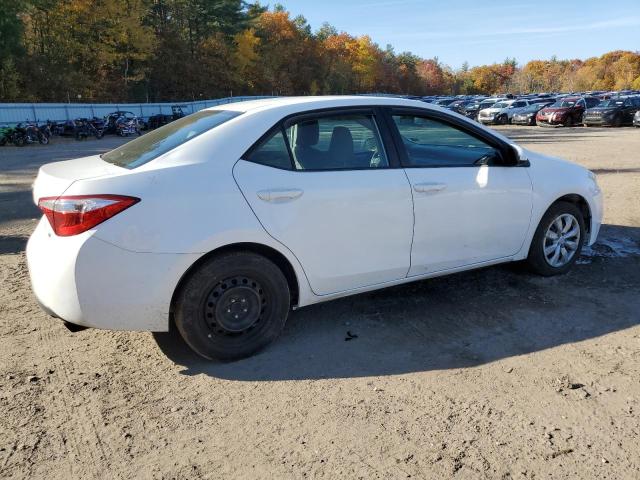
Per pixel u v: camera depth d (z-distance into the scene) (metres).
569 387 2.98
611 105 27.41
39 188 3.13
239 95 74.44
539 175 4.38
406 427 2.66
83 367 3.32
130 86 57.56
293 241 3.33
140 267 2.96
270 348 3.52
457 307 4.11
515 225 4.27
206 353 3.25
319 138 3.53
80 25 51.09
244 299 3.29
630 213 7.13
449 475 2.32
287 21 86.44
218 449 2.53
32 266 3.12
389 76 114.69
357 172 3.55
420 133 3.89
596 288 4.45
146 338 3.71
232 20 75.00
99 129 29.94
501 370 3.19
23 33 43.84
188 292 3.12
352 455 2.46
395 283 3.82
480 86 153.62
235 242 3.15
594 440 2.54
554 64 158.12
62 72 47.06
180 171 3.07
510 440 2.54
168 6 69.25
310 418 2.76
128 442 2.59
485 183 4.02
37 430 2.68
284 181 3.30
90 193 2.89
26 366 3.33
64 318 3.01
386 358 3.37
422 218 3.77
